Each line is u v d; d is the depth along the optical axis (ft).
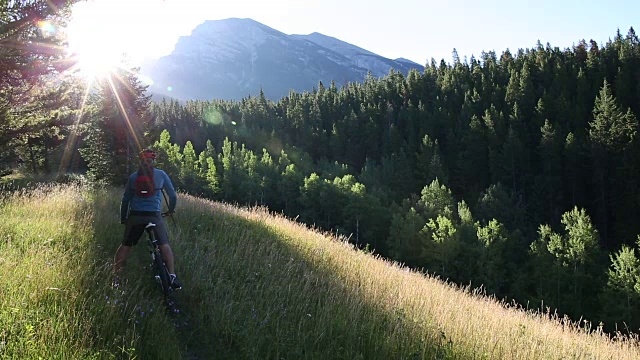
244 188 285.84
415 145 332.80
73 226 22.93
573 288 138.00
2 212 25.52
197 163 316.60
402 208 219.82
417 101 447.83
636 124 229.45
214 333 14.26
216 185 293.43
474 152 291.79
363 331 14.97
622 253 121.29
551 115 310.65
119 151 103.96
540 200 240.73
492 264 151.23
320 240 34.37
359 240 215.51
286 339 13.83
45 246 17.84
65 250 18.13
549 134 260.62
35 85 44.19
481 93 387.96
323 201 241.96
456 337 16.02
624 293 117.50
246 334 13.83
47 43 37.19
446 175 288.92
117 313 12.37
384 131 374.02
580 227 143.33
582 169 248.11
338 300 17.74
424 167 293.84
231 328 14.33
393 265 34.19
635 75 339.98
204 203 42.47
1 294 11.96
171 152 284.00
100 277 15.25
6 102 43.14
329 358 13.19
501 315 23.45
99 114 98.84
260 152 396.98
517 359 15.12
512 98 348.59
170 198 17.75
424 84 465.06
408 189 280.72
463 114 354.74
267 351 13.47
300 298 17.46
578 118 296.51
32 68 37.86
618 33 412.98
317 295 18.48
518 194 257.34
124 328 12.09
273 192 282.77
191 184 295.89
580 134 269.44
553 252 146.41
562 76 366.84
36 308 11.87
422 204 217.97
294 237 32.35
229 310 15.08
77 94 53.16
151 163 17.24
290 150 375.66
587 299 135.03
